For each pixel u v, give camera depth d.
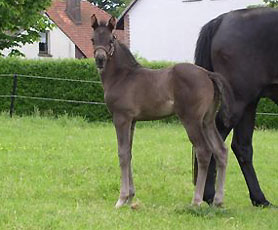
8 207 7.31
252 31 7.92
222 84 7.40
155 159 11.45
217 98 7.47
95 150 12.07
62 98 18.36
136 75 7.60
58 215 6.98
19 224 6.57
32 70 18.39
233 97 7.91
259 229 6.76
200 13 29.17
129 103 7.54
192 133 7.33
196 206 7.36
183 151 12.58
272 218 7.27
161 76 7.50
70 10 41.34
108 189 8.70
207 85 7.34
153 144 13.46
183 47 29.84
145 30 31.02
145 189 9.08
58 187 8.75
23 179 9.10
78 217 6.94
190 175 10.30
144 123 17.88
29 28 24.62
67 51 39.75
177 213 7.32
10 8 22.16
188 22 29.61
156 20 30.64
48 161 10.70
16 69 18.33
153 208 7.61
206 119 7.53
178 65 7.46
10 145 12.07
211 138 7.56
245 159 8.19
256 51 7.90
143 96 7.52
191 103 7.29
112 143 13.09
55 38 39.62
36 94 18.28
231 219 7.07
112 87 7.63
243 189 9.46
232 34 7.96
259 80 7.93
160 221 6.93
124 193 7.61
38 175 9.50
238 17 8.07
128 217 7.03
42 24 24.73
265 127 18.48
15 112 18.08
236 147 8.22
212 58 8.09
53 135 13.95
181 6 29.80
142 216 7.12
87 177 9.57
